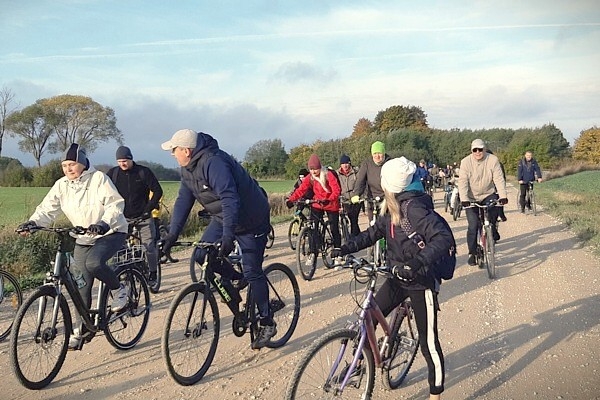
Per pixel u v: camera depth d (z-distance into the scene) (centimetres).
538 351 506
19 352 440
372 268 367
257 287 510
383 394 426
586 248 1016
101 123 6300
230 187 467
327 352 352
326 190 846
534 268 864
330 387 351
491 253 803
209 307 480
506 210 1920
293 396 334
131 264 554
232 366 499
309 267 834
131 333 555
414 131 6366
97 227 470
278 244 1258
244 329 508
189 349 462
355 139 6184
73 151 504
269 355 526
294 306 580
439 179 3672
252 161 6228
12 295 656
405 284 386
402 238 384
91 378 473
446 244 362
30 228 471
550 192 2753
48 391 447
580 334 545
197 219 1476
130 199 772
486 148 838
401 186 380
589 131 5900
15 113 6050
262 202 513
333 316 646
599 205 1870
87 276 495
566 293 700
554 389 427
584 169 5306
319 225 847
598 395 414
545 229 1306
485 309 647
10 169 4259
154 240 775
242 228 506
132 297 550
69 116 6234
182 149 475
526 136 5903
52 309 461
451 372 468
